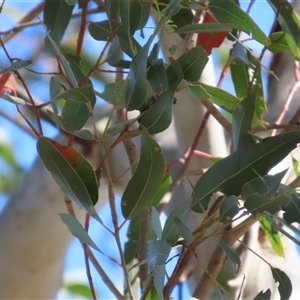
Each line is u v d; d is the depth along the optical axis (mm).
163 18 1962
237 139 2006
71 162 1948
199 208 1995
